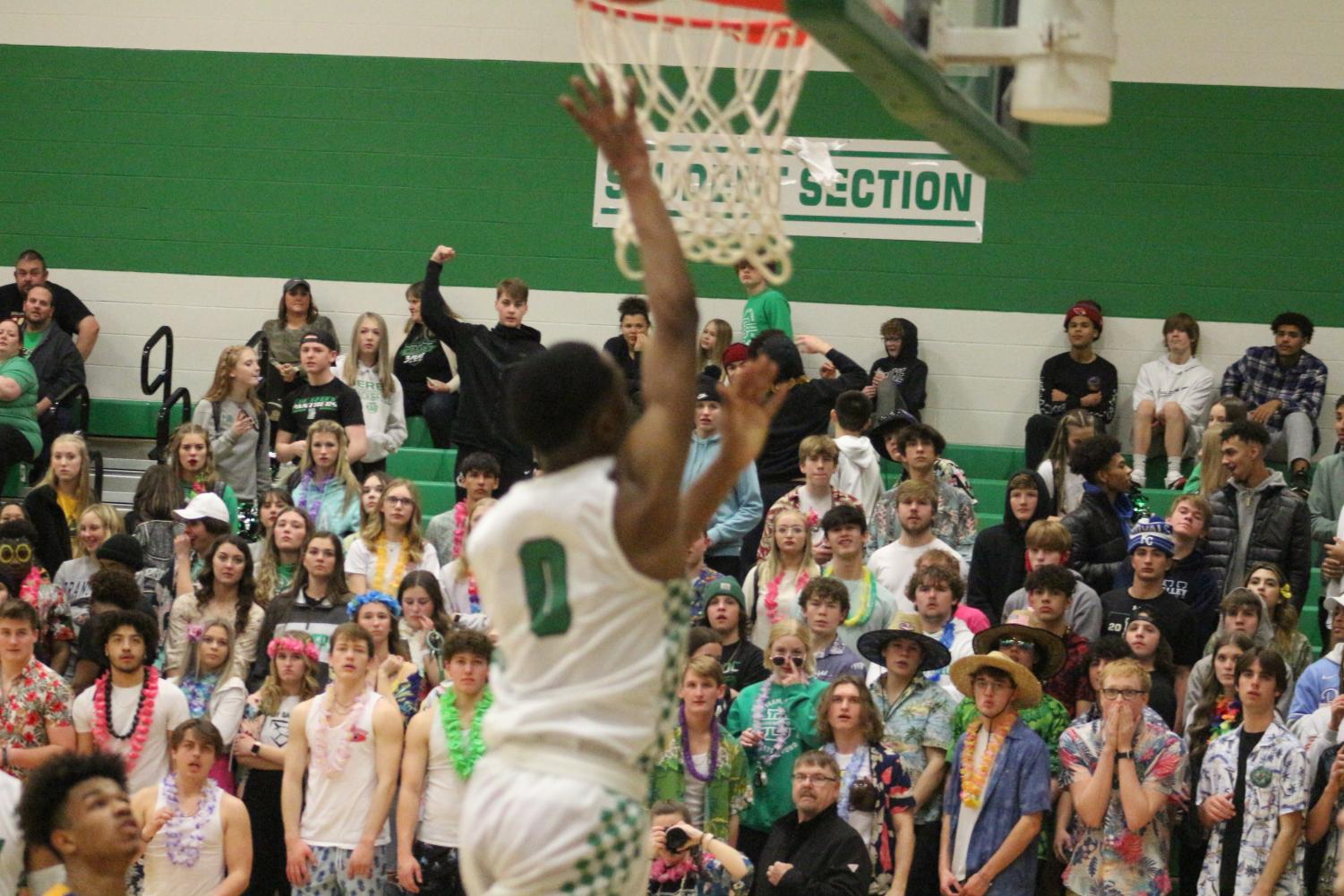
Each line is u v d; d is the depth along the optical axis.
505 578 3.91
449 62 17.17
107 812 5.57
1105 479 11.46
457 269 17.06
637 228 3.93
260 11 17.33
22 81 17.48
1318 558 13.57
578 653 3.85
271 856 9.95
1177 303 16.22
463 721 9.49
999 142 5.07
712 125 5.11
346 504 12.84
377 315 15.66
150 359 16.98
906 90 4.45
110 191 17.38
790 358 13.15
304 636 10.20
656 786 9.18
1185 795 9.31
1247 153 16.23
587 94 3.93
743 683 10.20
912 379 16.02
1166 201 16.30
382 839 9.59
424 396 16.03
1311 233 16.12
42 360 15.91
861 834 9.05
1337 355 15.99
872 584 10.79
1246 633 10.21
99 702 9.95
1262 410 15.02
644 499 3.79
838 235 16.61
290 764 9.70
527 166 17.06
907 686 9.77
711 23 5.21
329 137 17.25
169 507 12.49
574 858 3.77
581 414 3.90
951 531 12.16
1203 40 16.33
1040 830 9.27
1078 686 10.00
